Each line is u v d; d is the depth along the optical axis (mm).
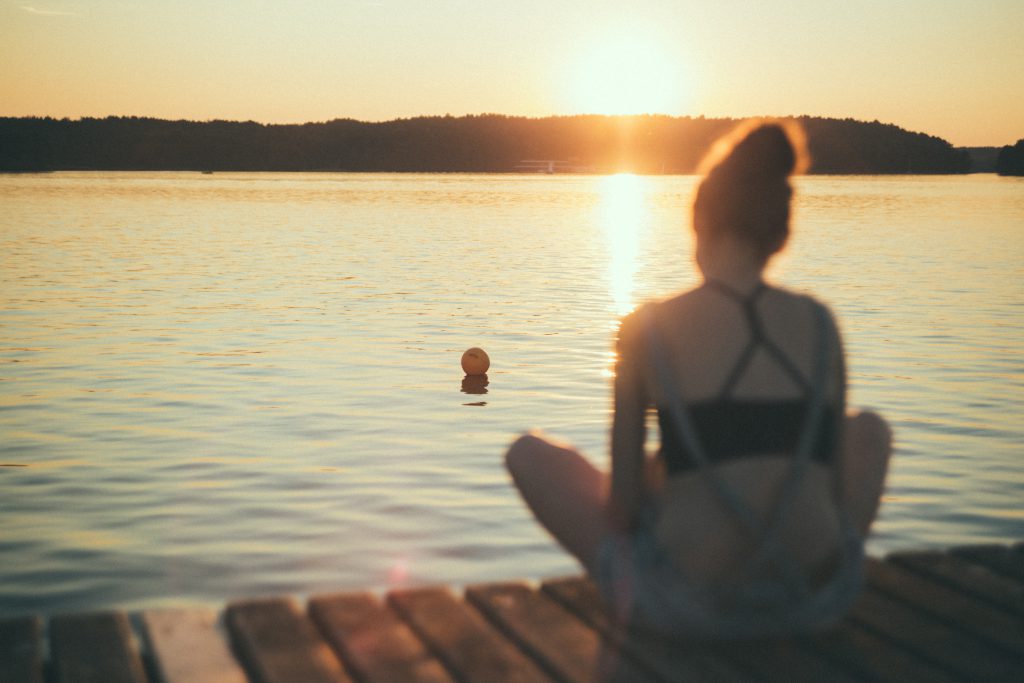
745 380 2555
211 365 12398
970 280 23266
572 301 19344
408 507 6980
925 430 9242
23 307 17953
